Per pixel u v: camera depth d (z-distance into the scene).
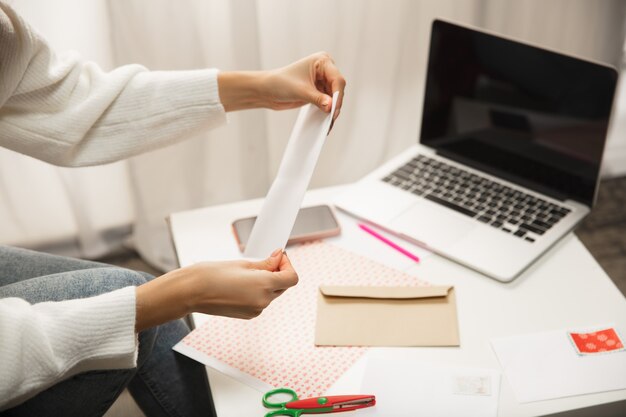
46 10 1.55
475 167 1.22
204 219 1.17
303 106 1.06
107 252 1.94
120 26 1.58
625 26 1.89
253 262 0.84
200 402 1.05
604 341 0.90
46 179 1.78
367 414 0.81
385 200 1.17
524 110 1.12
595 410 0.83
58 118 0.99
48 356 0.76
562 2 1.84
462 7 1.81
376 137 1.96
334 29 1.76
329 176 1.98
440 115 1.23
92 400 0.90
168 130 1.06
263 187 1.92
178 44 1.63
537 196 1.14
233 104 1.07
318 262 1.05
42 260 1.04
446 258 1.05
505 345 0.90
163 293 0.81
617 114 2.13
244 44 1.67
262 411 0.82
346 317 0.95
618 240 1.90
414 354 0.89
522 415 0.81
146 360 0.99
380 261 1.05
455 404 0.82
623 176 2.14
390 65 1.86
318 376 0.87
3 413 0.87
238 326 0.94
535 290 0.99
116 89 1.02
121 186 1.87
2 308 0.75
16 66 0.93
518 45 1.09
